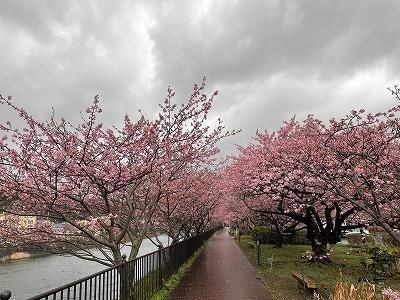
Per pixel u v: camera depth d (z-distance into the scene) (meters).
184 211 16.75
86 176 7.17
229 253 21.08
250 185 14.30
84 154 6.86
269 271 13.20
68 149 6.95
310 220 15.15
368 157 7.27
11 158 6.84
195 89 8.78
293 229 23.53
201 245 26.16
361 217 15.25
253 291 9.71
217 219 48.41
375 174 7.51
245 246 26.88
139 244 8.77
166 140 8.16
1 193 7.55
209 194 19.02
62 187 7.52
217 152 11.02
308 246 25.17
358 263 14.82
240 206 26.41
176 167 9.59
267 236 27.64
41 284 15.80
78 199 7.43
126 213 9.31
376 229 17.38
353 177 7.30
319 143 9.58
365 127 8.95
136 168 7.55
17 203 8.09
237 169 16.28
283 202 16.86
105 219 8.05
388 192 8.10
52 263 21.83
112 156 7.45
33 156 7.03
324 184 9.77
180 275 12.48
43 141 7.06
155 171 8.24
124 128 7.52
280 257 17.80
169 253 11.58
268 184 13.70
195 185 15.12
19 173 7.25
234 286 10.45
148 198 10.05
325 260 14.92
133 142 7.61
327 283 10.26
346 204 14.18
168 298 9.04
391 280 10.84
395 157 8.55
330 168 8.91
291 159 10.21
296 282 10.95
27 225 8.95
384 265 11.61
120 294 6.20
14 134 6.95
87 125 7.09
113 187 7.64
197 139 9.23
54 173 7.16
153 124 7.96
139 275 7.65
